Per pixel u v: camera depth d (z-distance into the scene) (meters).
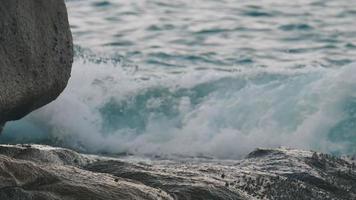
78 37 72.38
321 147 51.75
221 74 57.84
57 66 27.38
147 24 76.88
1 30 25.59
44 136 52.94
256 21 78.19
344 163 35.62
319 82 55.19
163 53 68.38
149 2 83.88
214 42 71.88
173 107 55.66
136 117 55.06
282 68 60.41
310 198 30.33
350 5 83.12
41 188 23.91
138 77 60.97
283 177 31.83
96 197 24.22
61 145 52.56
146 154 51.25
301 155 35.56
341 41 72.25
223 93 56.19
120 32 74.38
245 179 30.70
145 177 28.59
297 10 81.62
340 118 52.66
